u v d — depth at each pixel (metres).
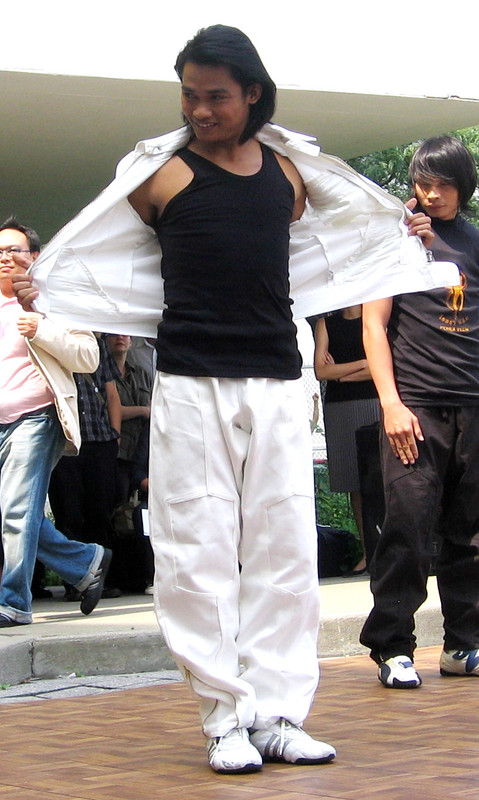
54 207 10.20
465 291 4.46
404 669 4.34
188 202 3.07
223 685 3.08
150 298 3.28
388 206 3.42
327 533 7.83
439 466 4.43
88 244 3.15
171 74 6.30
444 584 4.59
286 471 3.15
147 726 3.76
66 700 4.31
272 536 3.16
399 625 4.38
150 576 6.97
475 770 3.07
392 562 4.39
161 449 3.14
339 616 5.42
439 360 4.40
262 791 2.89
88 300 3.19
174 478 3.11
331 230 3.44
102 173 8.76
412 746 3.37
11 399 5.48
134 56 6.20
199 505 3.10
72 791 2.95
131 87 6.38
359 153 8.92
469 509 4.49
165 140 3.10
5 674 4.73
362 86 6.94
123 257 3.22
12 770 3.20
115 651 5.02
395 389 4.43
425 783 2.95
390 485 4.41
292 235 3.42
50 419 5.50
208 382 3.10
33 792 2.95
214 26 3.04
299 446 3.19
